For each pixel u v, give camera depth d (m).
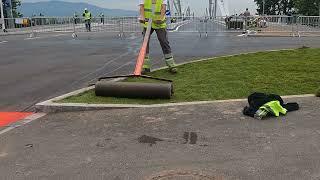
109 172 4.48
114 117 6.45
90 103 7.07
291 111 6.55
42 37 27.06
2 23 35.88
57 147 5.25
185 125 5.97
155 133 5.67
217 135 5.54
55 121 6.38
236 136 5.48
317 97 7.38
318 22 27.52
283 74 9.60
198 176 4.33
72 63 12.86
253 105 6.43
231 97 7.51
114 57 14.29
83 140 5.48
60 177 4.39
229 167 4.54
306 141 5.26
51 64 12.72
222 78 9.23
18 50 17.50
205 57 13.75
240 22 31.45
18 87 9.14
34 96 8.23
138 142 5.35
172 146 5.18
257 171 4.43
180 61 12.69
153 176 4.35
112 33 30.28
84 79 9.98
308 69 10.23
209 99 7.39
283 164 4.59
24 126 6.17
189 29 32.19
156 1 9.69
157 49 16.66
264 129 5.74
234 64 11.22
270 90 8.02
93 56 14.70
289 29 27.89
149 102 7.21
